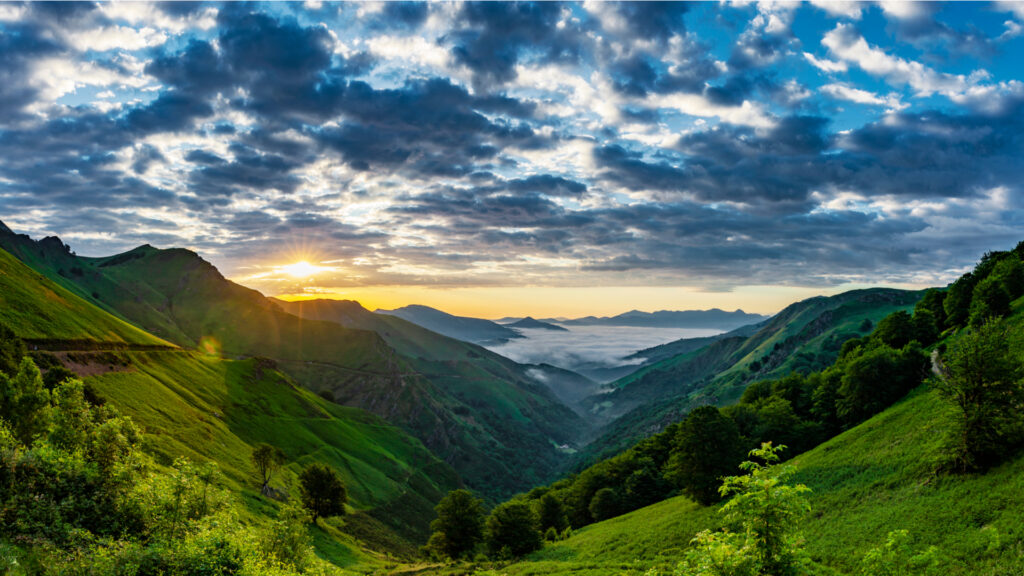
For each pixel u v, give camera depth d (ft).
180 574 77.25
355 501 502.38
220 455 371.97
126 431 116.26
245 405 545.85
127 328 540.52
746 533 49.60
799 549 48.42
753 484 49.11
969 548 113.29
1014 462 138.00
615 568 195.21
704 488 250.57
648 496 352.49
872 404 284.41
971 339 156.76
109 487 95.45
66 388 112.47
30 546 73.20
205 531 88.99
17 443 101.30
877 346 364.58
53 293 460.14
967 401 152.46
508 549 278.26
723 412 392.27
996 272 312.91
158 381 439.22
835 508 174.70
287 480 417.08
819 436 319.27
